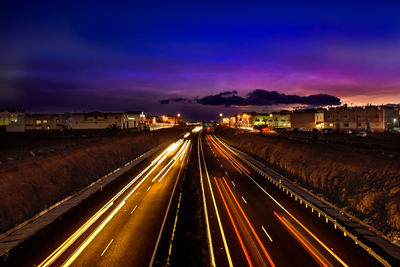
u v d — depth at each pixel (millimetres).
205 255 16609
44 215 23859
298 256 16359
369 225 20516
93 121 85812
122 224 21578
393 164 25203
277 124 128875
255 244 17938
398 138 48875
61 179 31938
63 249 17547
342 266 15258
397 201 20781
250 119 140000
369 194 23625
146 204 26562
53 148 41812
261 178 37875
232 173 41219
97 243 18359
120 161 49969
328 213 23422
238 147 76062
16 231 20516
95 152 45625
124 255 16719
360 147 37938
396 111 83250
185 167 46688
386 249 16922
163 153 64688
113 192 30984
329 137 57062
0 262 16031
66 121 104375
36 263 15875
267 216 22984
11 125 93938
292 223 21484
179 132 131750
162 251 17203
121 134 71125
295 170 39000
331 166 32281
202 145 82812
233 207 25375
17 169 27906
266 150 56375
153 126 120812
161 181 36344
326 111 92375
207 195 29422
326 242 18188
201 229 20438
